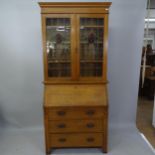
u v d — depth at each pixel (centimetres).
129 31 307
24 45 304
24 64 309
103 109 250
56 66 258
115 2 298
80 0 297
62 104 248
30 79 313
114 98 327
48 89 256
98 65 259
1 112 320
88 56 258
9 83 313
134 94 327
